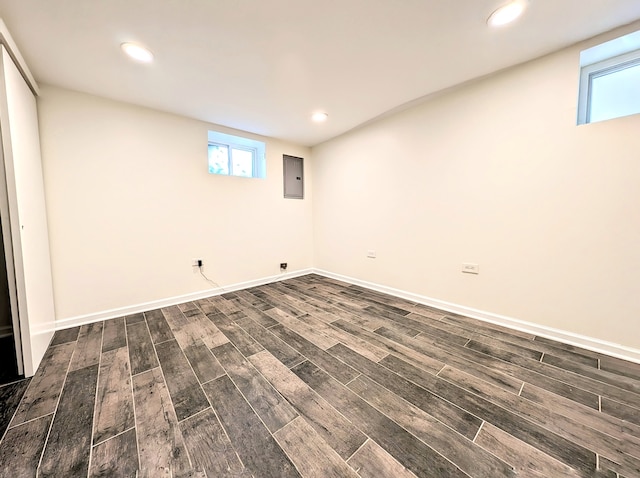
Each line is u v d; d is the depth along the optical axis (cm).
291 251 387
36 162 186
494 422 115
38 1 124
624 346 162
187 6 131
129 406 128
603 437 107
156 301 264
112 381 147
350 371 155
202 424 117
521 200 198
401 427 114
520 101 193
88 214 225
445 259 250
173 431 113
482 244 222
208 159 303
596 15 141
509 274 209
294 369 158
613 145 159
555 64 176
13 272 148
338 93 230
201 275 296
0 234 182
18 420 118
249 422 117
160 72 191
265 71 193
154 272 263
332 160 367
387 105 258
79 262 223
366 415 121
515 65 193
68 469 96
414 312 248
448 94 233
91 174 225
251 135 334
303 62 183
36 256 172
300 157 390
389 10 136
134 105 245
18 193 149
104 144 231
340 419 119
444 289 253
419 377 148
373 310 255
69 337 200
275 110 263
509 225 206
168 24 143
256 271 347
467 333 202
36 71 185
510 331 204
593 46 160
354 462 97
